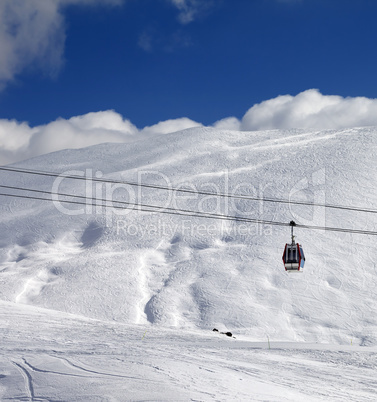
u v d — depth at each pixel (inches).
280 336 2620.6
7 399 428.5
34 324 1350.9
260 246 3831.2
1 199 6107.3
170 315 2910.9
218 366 611.2
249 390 447.8
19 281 3550.7
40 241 4618.6
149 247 4111.7
